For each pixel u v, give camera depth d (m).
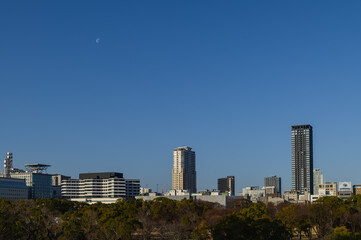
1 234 179.00
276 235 168.62
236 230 162.25
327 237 195.12
